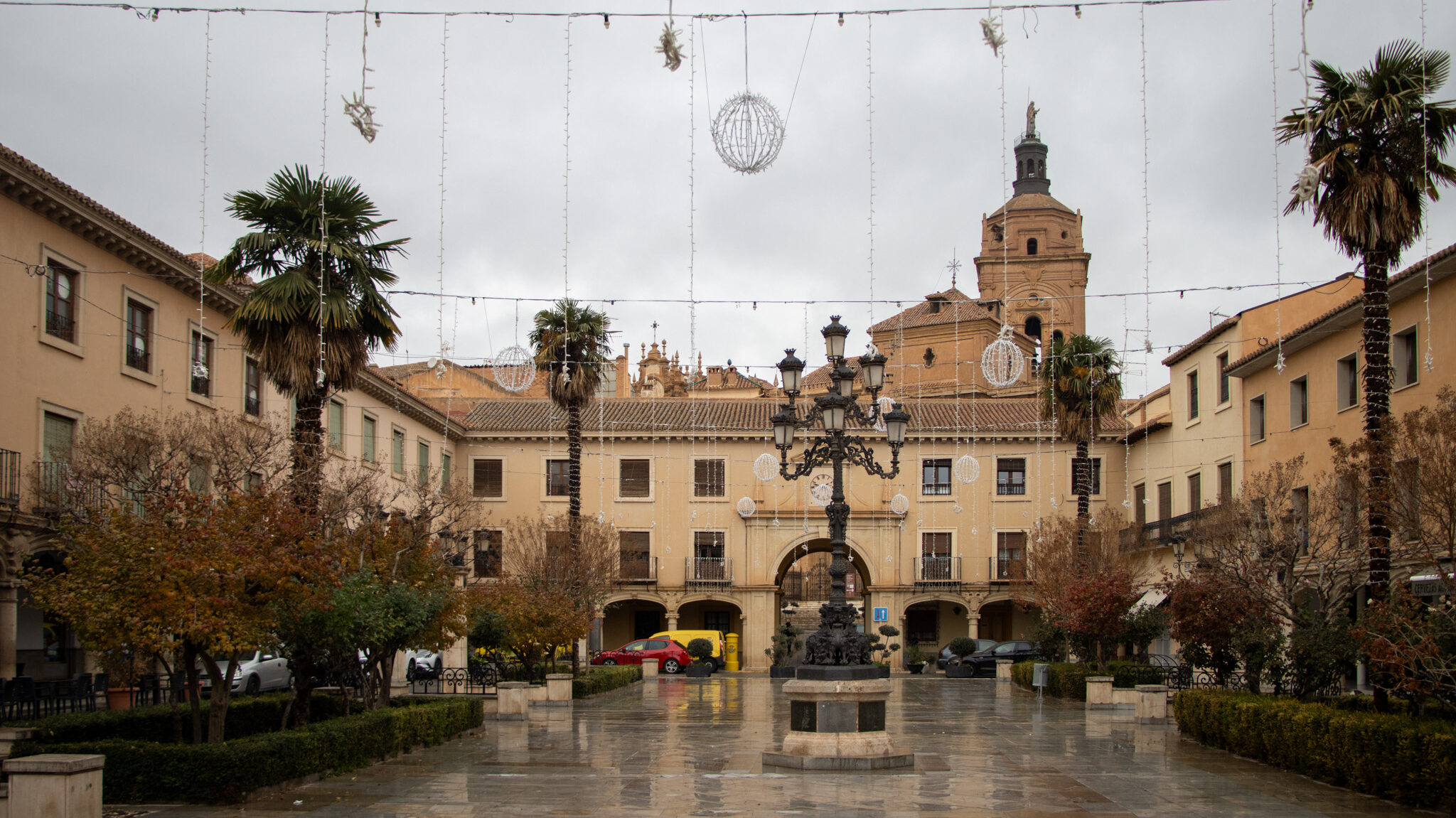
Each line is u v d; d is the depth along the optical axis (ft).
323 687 90.74
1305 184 38.32
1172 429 138.92
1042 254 216.13
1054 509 160.15
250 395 102.12
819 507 161.38
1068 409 119.55
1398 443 50.44
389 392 130.62
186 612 42.06
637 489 163.63
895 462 56.80
